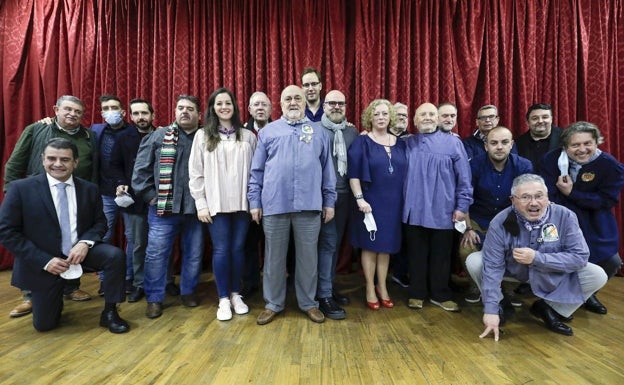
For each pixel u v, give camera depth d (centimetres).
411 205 203
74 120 215
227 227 195
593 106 302
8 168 208
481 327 183
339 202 213
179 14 307
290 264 250
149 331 177
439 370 140
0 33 314
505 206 210
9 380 132
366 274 212
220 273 196
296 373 138
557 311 183
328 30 305
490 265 175
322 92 309
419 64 302
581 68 302
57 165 171
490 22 302
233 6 306
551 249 168
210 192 186
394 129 256
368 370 140
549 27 304
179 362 146
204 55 309
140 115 234
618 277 280
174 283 254
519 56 300
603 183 201
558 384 130
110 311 180
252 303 219
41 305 170
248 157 195
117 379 133
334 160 211
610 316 198
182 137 199
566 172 201
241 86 305
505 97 302
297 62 302
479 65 304
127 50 312
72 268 174
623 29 302
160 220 197
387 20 306
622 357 151
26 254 164
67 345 161
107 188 236
